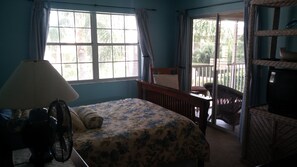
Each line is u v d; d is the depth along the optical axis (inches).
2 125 44.8
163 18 175.0
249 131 100.4
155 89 124.8
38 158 47.1
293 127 82.3
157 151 84.4
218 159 107.6
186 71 170.4
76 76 152.4
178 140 88.4
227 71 158.2
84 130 83.7
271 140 90.4
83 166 47.3
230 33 150.5
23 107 45.3
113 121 93.8
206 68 176.6
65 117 46.4
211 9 146.3
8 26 126.7
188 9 163.5
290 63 82.2
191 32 168.1
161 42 177.2
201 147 92.4
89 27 151.8
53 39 142.0
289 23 98.5
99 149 74.3
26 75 47.2
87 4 144.4
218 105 152.6
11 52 129.2
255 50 113.0
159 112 102.3
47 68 49.7
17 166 46.7
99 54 157.6
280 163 44.0
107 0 150.6
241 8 126.1
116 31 161.2
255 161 98.4
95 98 156.6
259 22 113.0
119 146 77.4
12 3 125.9
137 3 161.9
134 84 170.4
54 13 140.1
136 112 103.9
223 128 146.7
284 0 84.7
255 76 114.4
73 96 52.3
